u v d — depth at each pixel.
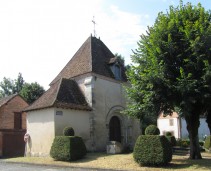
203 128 42.94
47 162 16.67
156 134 14.37
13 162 18.03
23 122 28.45
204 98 13.79
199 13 15.34
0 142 26.02
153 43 14.81
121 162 14.91
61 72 24.98
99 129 21.73
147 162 13.51
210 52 13.84
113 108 23.41
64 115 19.61
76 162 16.08
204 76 13.27
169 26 14.78
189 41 14.05
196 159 15.30
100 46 25.88
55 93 20.38
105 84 23.06
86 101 21.81
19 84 54.12
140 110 15.46
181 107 14.57
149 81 14.02
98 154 18.78
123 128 24.38
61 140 16.78
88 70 22.06
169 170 12.68
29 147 20.81
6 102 27.52
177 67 14.62
